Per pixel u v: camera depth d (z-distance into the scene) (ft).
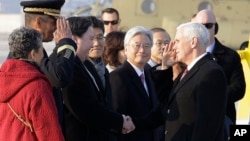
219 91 37.47
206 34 38.93
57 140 34.45
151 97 44.06
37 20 39.55
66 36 38.09
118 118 41.01
